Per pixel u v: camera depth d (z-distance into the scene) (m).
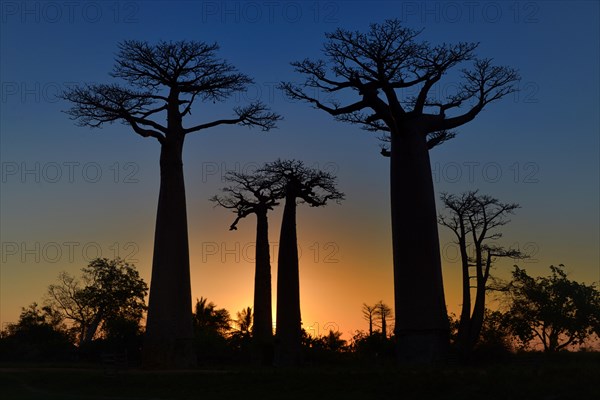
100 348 45.22
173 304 32.31
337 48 28.81
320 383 21.94
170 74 34.94
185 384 24.56
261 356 37.75
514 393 17.66
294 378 23.05
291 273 36.31
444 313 27.66
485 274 34.75
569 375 18.66
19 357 46.62
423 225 28.12
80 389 25.70
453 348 28.53
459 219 36.56
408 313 27.58
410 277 27.78
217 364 37.69
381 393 19.94
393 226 29.27
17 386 27.14
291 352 35.19
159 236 33.06
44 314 59.50
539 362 24.30
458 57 29.23
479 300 33.59
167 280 32.50
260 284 41.31
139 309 60.75
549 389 17.48
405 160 28.92
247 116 36.84
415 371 21.83
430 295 27.53
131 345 45.34
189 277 33.19
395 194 29.00
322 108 31.53
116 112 34.28
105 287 60.00
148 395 23.67
